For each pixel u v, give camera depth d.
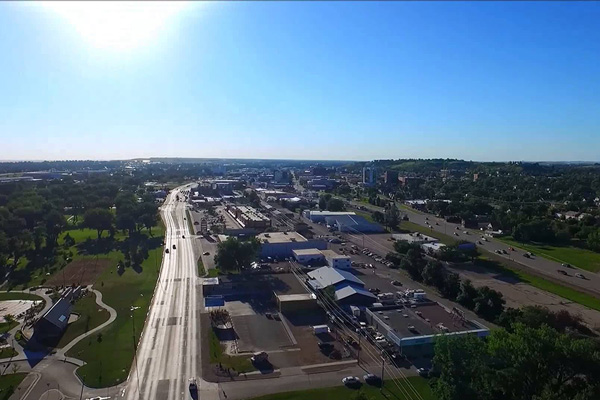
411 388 48.31
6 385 47.94
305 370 51.75
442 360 43.81
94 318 66.19
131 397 45.88
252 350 56.47
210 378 49.66
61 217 124.00
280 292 76.81
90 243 117.19
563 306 73.56
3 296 76.56
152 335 60.47
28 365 52.28
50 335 60.00
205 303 71.62
